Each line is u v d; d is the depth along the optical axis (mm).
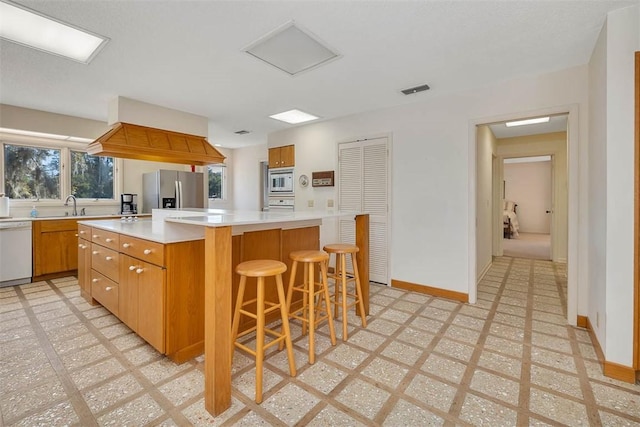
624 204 1853
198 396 1711
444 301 3336
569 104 2688
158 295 1998
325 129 4551
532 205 10094
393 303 3266
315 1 1787
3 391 1737
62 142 4523
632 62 1826
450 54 2453
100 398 1685
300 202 4910
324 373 1945
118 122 3416
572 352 2209
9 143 4141
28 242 3887
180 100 3549
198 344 2145
